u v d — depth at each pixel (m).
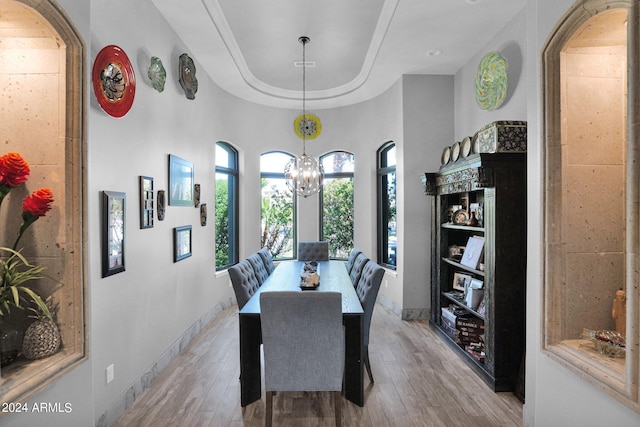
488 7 3.09
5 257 1.56
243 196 5.66
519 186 2.82
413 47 3.86
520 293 2.79
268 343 2.18
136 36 2.77
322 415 2.46
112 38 2.43
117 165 2.48
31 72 1.57
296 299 2.10
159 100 3.17
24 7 1.38
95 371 2.19
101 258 2.27
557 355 1.77
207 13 3.23
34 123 1.57
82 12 1.64
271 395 2.23
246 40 4.02
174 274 3.47
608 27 1.67
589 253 1.87
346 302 2.73
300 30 3.79
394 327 4.31
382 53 4.00
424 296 4.65
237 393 2.75
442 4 3.06
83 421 1.64
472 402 2.62
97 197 2.24
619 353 1.62
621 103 1.86
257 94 5.44
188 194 3.84
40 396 1.40
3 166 1.37
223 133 5.10
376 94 5.45
